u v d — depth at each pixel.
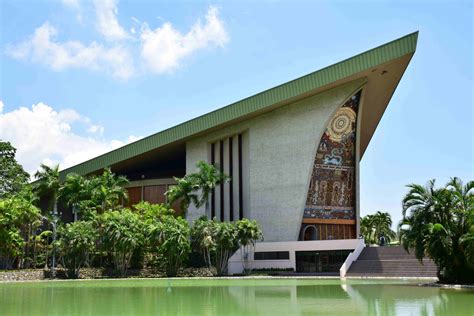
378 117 51.34
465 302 16.67
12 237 40.16
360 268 37.62
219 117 48.97
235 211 50.72
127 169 61.94
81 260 37.62
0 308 16.08
